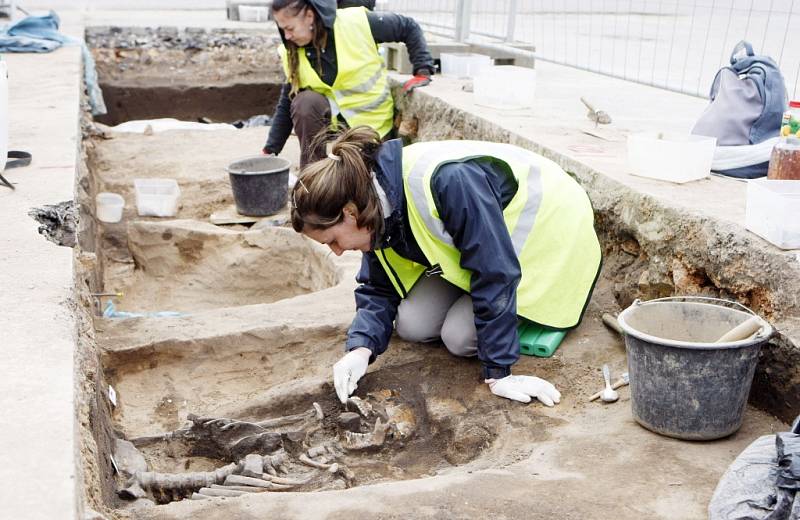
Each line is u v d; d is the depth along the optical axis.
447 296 3.16
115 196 5.38
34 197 3.25
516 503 2.09
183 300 4.88
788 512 1.82
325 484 2.59
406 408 2.90
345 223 2.51
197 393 3.27
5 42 7.43
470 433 2.66
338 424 2.88
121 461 2.73
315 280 4.57
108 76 9.13
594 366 2.96
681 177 3.30
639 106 5.11
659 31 8.09
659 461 2.29
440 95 5.41
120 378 3.29
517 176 2.92
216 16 11.47
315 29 5.04
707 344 2.23
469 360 3.09
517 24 9.09
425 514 2.05
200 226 5.06
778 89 3.49
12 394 1.82
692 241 2.91
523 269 2.98
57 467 1.57
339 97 5.41
